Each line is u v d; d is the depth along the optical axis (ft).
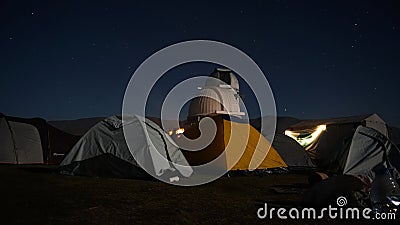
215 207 23.06
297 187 32.65
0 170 42.70
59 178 35.60
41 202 23.71
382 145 39.40
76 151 39.27
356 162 38.86
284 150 50.24
